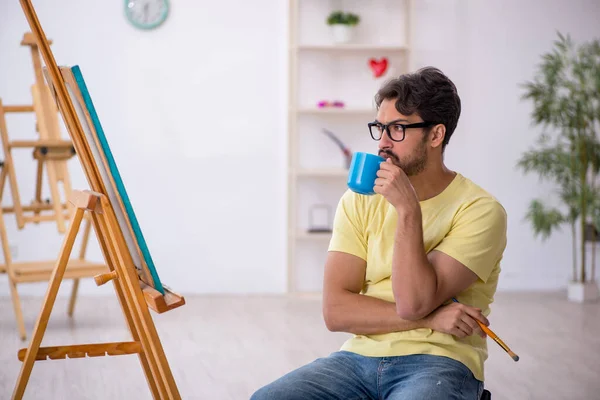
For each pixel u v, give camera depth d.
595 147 5.20
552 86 5.20
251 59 5.36
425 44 5.48
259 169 5.43
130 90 5.27
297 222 5.54
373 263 1.92
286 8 5.35
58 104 2.08
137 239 1.90
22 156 5.19
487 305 1.93
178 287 5.43
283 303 5.12
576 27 5.54
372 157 1.80
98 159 1.95
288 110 5.29
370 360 1.83
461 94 5.52
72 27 5.18
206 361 3.62
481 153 5.56
